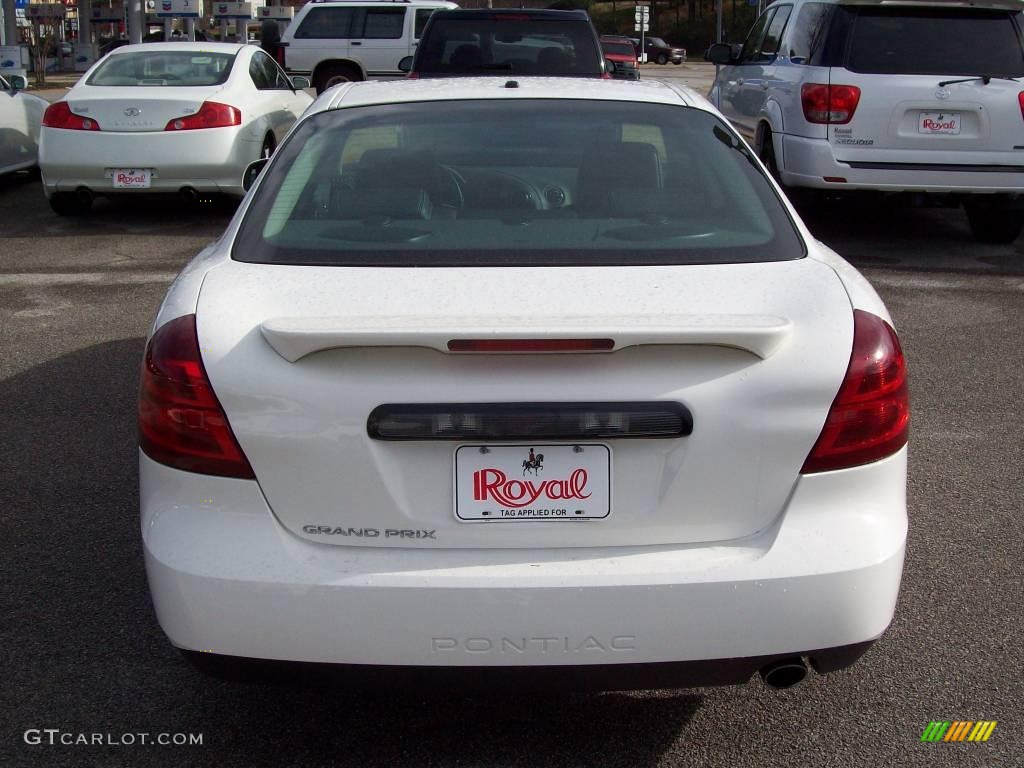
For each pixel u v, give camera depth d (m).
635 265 2.63
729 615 2.35
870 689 3.05
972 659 3.19
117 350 6.14
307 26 19.11
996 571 3.71
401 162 3.11
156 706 2.97
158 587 2.42
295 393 2.34
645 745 2.81
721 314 2.42
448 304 2.44
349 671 2.37
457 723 2.90
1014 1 7.94
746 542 2.40
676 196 2.97
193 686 3.06
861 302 2.55
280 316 2.43
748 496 2.39
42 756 2.76
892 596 2.46
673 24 76.88
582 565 2.35
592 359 2.33
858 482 2.44
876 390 2.43
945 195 8.27
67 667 3.14
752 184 3.05
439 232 2.78
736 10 72.75
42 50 30.55
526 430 2.32
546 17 10.58
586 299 2.46
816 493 2.41
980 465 4.63
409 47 18.81
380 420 2.33
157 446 2.45
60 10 36.03
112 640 3.28
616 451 2.37
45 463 4.59
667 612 2.33
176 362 2.41
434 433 2.32
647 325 2.29
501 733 2.85
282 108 10.68
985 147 8.05
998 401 5.42
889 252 8.75
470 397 2.32
